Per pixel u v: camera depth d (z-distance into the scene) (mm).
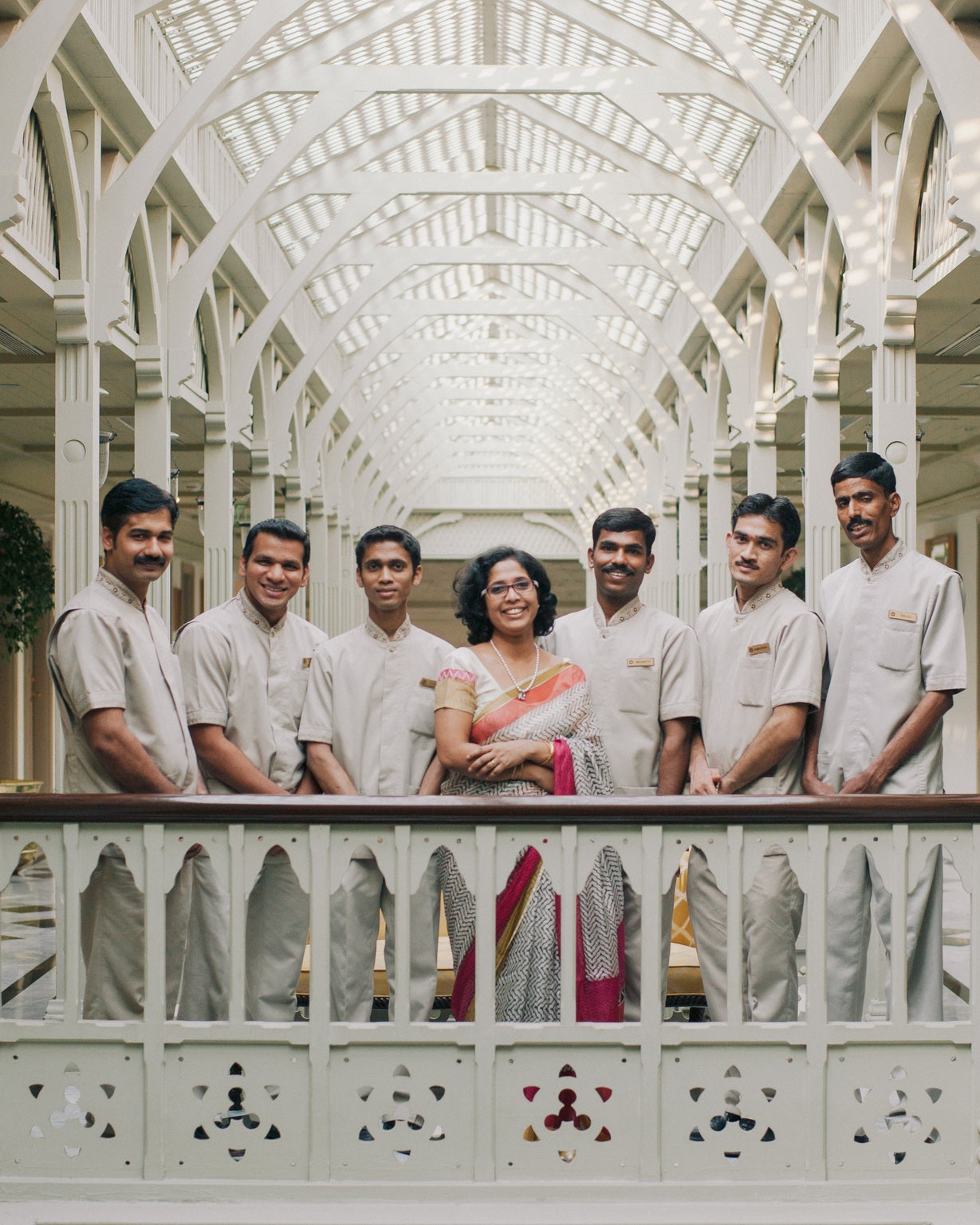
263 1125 3193
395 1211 3104
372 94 9789
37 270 7168
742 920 3764
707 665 4027
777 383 12156
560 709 3639
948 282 7223
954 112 5844
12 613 12508
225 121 11383
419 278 17844
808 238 9617
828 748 4094
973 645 16500
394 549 3875
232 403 11977
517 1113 3191
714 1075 3203
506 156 16219
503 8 12078
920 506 18484
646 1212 3102
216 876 3812
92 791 3594
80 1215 3098
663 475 19359
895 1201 3164
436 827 3217
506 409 26109
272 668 3977
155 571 3641
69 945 3217
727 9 9883
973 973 3209
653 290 17266
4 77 5664
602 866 3469
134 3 8203
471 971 3482
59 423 7398
